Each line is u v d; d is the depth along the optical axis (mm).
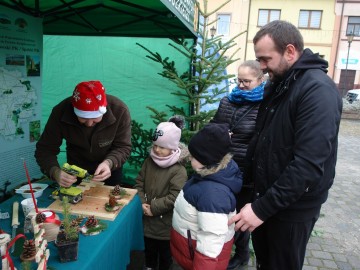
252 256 2799
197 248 1427
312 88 1299
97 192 1888
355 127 12367
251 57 19359
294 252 1506
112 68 3803
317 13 19156
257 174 1562
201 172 1472
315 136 1253
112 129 2029
